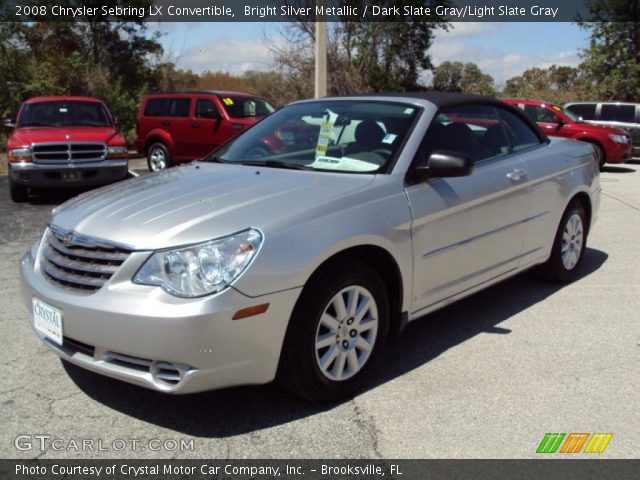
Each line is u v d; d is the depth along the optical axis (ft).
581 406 11.28
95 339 10.12
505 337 14.49
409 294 12.55
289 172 13.02
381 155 13.01
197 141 44.29
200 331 9.48
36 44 78.13
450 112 14.51
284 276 10.12
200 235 10.02
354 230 11.12
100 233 10.64
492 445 10.07
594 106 57.06
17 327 15.11
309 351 10.67
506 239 15.12
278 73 78.43
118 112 72.08
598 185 19.43
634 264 20.84
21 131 34.94
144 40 83.35
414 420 10.84
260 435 10.41
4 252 22.76
